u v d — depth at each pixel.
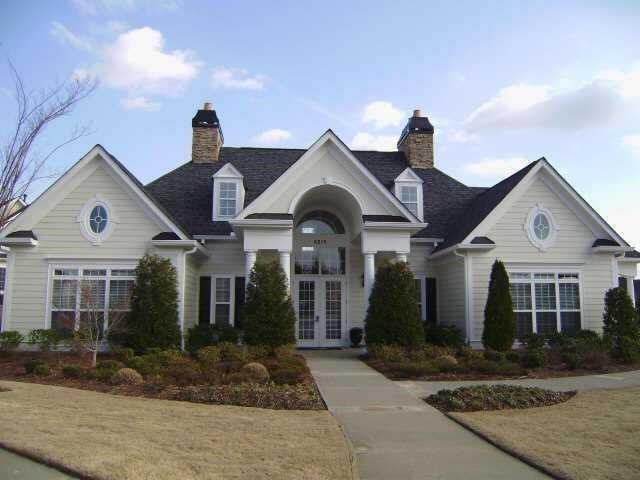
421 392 11.36
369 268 17.91
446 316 20.52
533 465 6.54
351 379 12.90
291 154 24.53
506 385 11.22
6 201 13.29
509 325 17.14
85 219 17.55
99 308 17.14
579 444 7.34
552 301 19.05
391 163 25.19
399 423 8.70
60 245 17.44
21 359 15.30
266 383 11.75
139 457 6.39
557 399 10.38
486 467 6.54
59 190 17.58
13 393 10.22
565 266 19.22
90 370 12.41
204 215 20.78
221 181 20.72
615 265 19.52
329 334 20.77
